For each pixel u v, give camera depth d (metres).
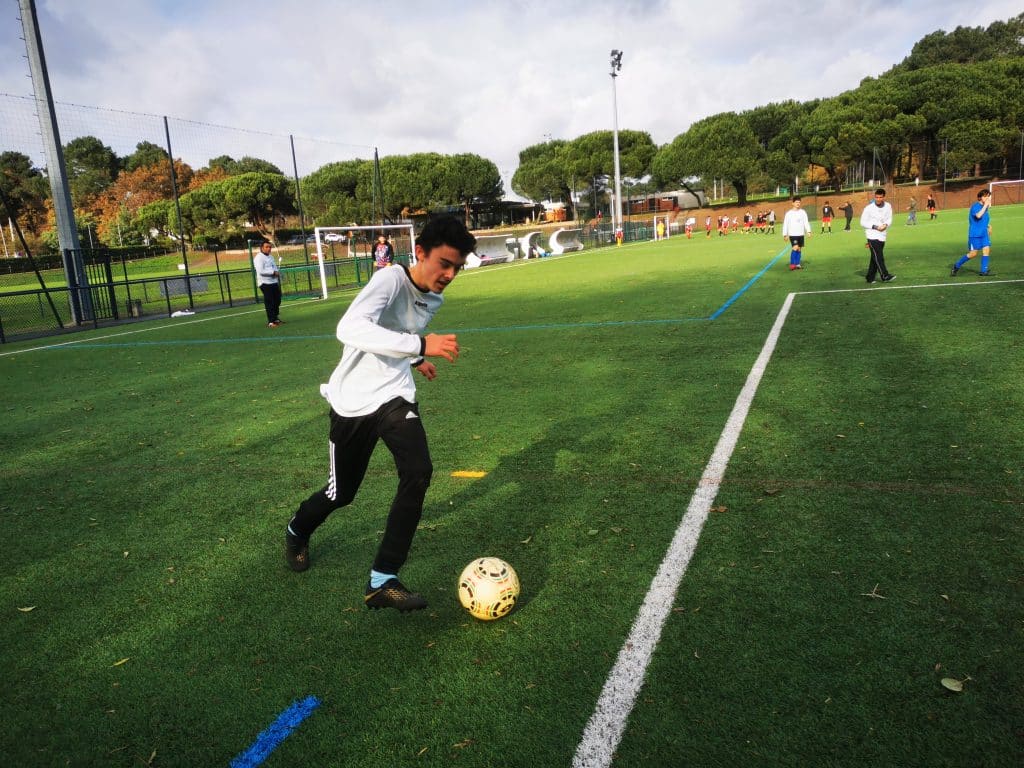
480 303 14.50
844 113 59.34
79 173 83.62
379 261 19.59
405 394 2.74
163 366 9.45
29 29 16.28
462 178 65.12
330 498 2.95
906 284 11.29
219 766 2.03
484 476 4.27
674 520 3.44
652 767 1.91
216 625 2.82
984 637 2.35
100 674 2.53
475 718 2.16
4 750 2.15
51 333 15.41
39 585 3.27
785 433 4.58
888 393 5.28
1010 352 6.19
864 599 2.63
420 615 2.79
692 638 2.48
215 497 4.29
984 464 3.79
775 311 9.74
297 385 7.50
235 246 60.56
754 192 79.56
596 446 4.66
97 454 5.39
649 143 71.81
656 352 7.68
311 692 2.34
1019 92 56.31
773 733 2.00
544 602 2.80
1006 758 1.85
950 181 59.91
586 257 29.53
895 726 1.99
